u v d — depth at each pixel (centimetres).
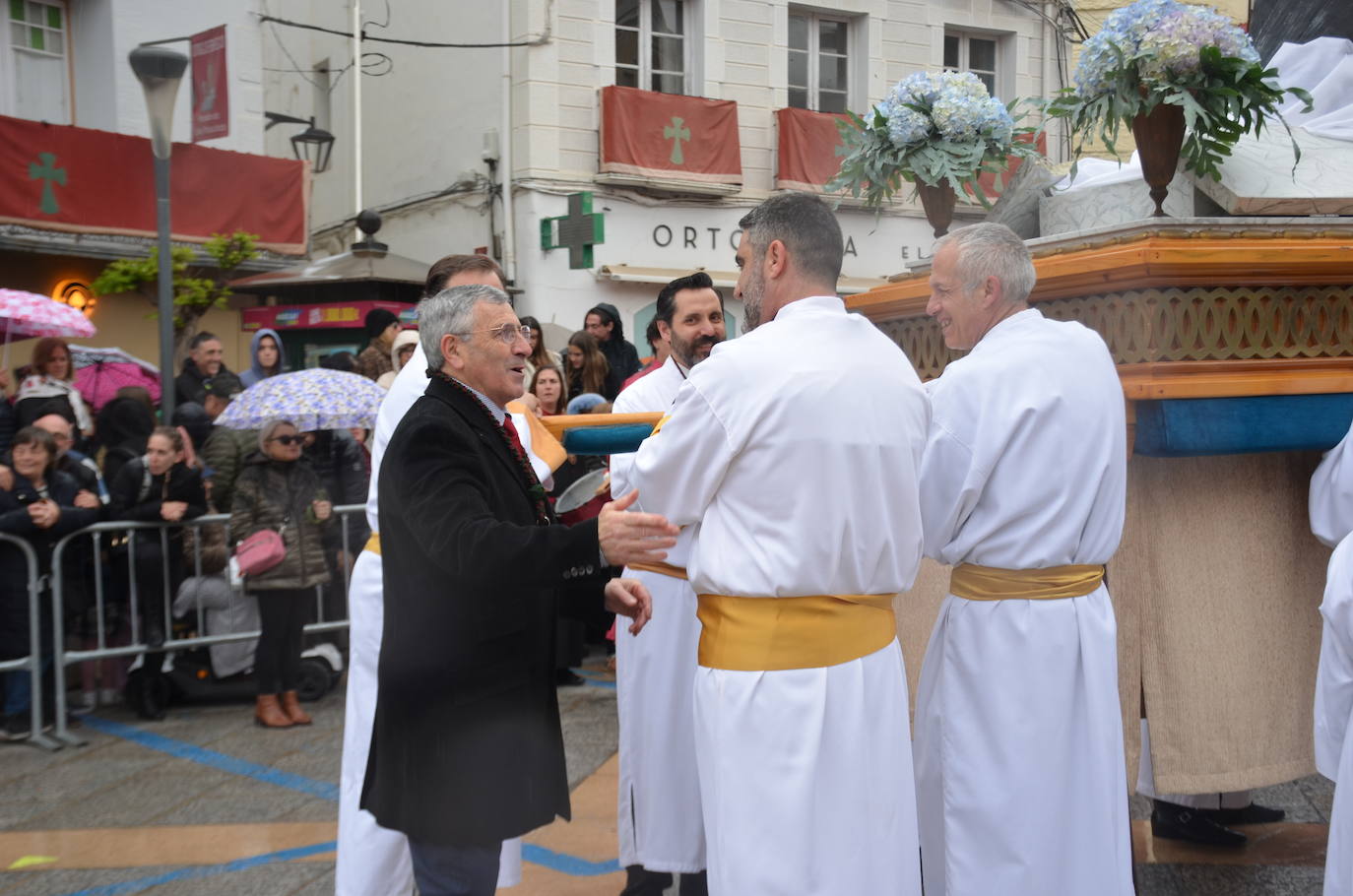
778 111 1402
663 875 353
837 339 247
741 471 243
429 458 251
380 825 258
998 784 288
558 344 1193
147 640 581
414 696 253
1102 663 291
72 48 1173
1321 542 349
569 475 597
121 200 1080
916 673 381
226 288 1013
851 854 243
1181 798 402
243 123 1217
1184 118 322
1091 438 286
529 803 258
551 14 1302
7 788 491
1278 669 342
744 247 263
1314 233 315
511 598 256
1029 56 1495
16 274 1084
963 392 287
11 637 547
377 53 1498
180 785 491
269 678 573
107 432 696
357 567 329
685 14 1394
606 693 621
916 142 387
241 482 582
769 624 243
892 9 1445
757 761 242
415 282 1088
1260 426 312
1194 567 333
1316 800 445
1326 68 437
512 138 1321
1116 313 318
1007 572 289
